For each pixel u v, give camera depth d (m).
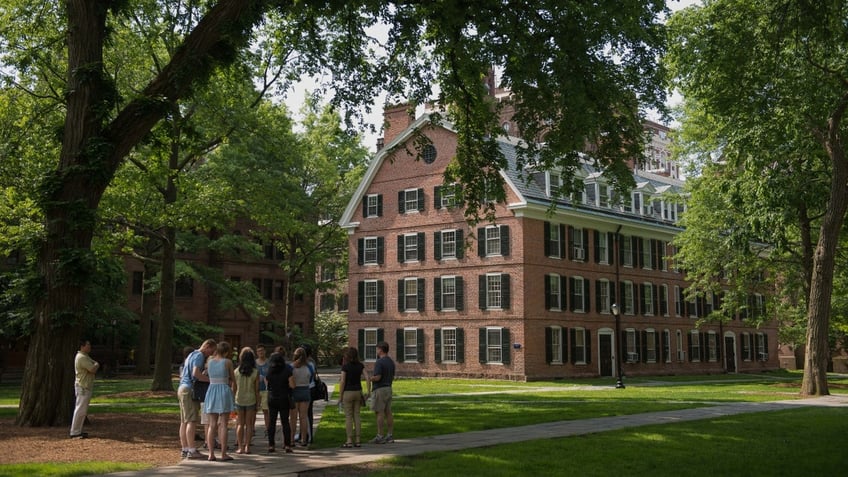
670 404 23.45
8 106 25.30
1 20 23.03
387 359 14.44
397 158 50.09
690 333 56.44
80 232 17.19
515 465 11.12
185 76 17.64
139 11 27.36
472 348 44.94
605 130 19.06
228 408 12.49
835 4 17.34
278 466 11.59
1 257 38.25
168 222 28.42
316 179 51.56
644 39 16.92
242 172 31.53
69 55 17.92
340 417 19.34
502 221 44.34
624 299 50.72
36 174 25.42
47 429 16.23
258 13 18.27
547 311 44.28
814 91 24.86
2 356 46.06
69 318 16.83
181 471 11.18
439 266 47.03
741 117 27.22
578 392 31.19
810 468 11.31
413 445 13.73
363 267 51.16
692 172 40.75
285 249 54.00
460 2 17.83
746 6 23.58
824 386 28.77
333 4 17.81
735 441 14.24
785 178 29.23
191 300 57.62
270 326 62.22
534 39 18.05
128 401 25.14
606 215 49.16
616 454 12.35
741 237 32.94
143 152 27.50
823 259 29.41
